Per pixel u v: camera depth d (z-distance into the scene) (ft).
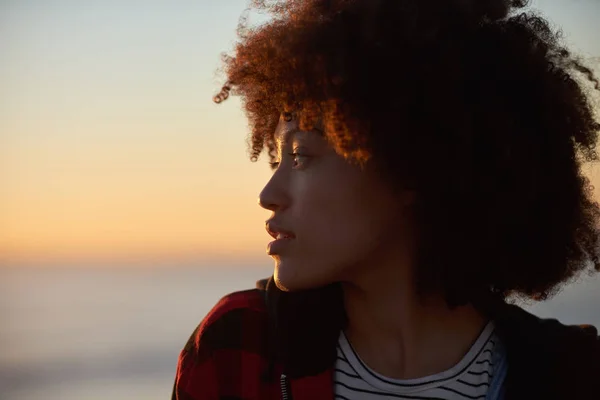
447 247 3.68
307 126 3.49
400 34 3.51
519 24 3.89
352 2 3.59
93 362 59.88
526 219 3.84
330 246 3.51
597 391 3.90
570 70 4.17
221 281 144.36
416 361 3.77
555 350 3.88
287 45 3.56
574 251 4.18
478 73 3.66
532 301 4.28
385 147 3.48
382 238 3.61
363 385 3.72
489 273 3.89
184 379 3.84
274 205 3.57
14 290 128.77
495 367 3.87
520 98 3.81
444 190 3.59
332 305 3.82
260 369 3.77
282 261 3.57
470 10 3.67
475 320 3.95
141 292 122.62
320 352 3.74
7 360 60.64
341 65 3.42
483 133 3.64
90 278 156.04
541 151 3.87
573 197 4.02
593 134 4.27
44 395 47.80
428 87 3.52
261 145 4.21
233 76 3.99
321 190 3.51
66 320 86.02
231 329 3.86
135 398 46.62
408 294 3.75
